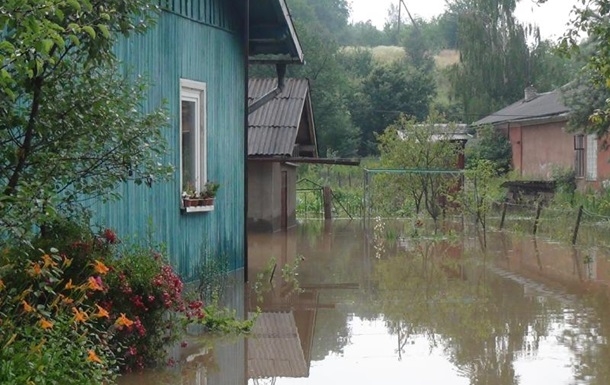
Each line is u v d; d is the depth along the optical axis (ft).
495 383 26.43
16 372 18.97
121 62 28.43
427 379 27.09
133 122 24.82
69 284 22.11
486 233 79.77
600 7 43.11
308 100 83.10
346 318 37.73
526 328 34.78
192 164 46.52
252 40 54.65
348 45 310.24
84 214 25.76
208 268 44.04
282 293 44.42
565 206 94.12
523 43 189.16
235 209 51.90
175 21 43.60
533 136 132.05
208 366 28.55
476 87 189.06
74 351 21.11
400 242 72.28
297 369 28.50
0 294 21.75
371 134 183.83
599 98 84.07
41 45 17.84
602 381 26.32
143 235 39.75
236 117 52.06
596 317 36.94
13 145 23.84
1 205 19.65
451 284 47.50
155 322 27.04
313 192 118.83
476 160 97.04
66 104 22.94
